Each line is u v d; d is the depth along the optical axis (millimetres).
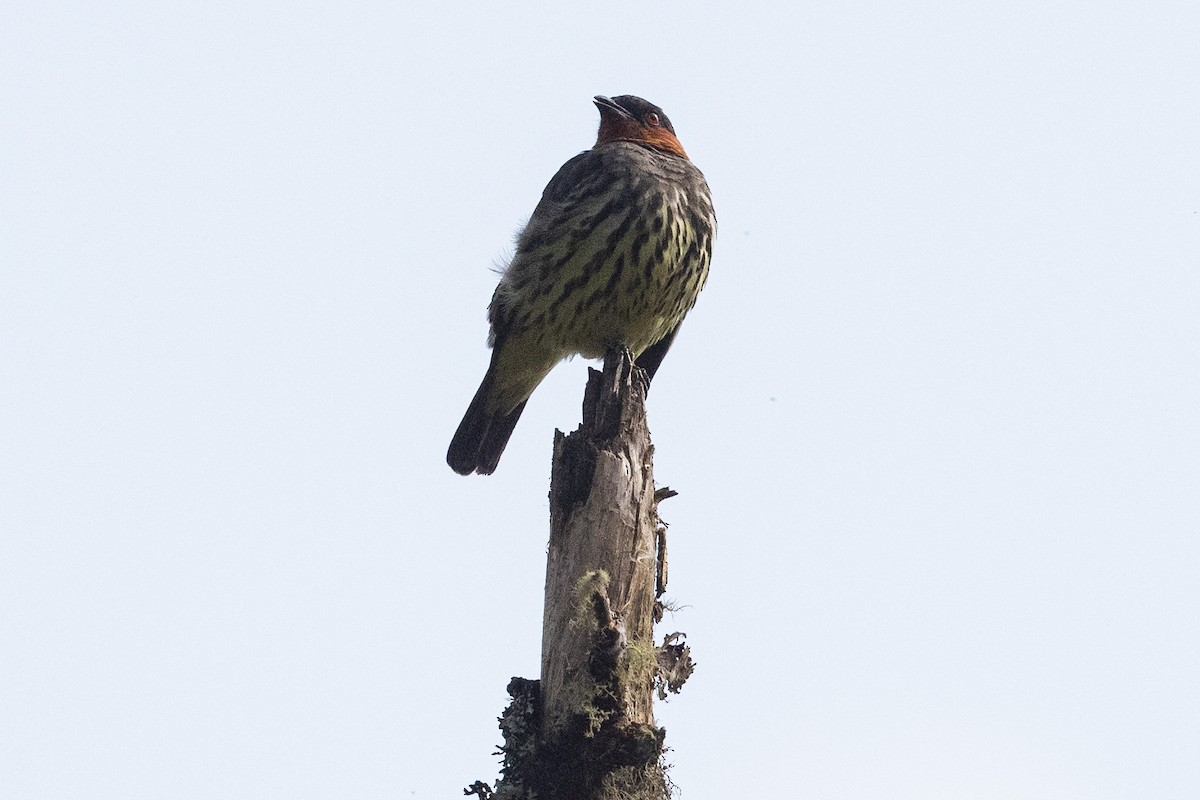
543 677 10406
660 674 10609
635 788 10141
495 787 10258
